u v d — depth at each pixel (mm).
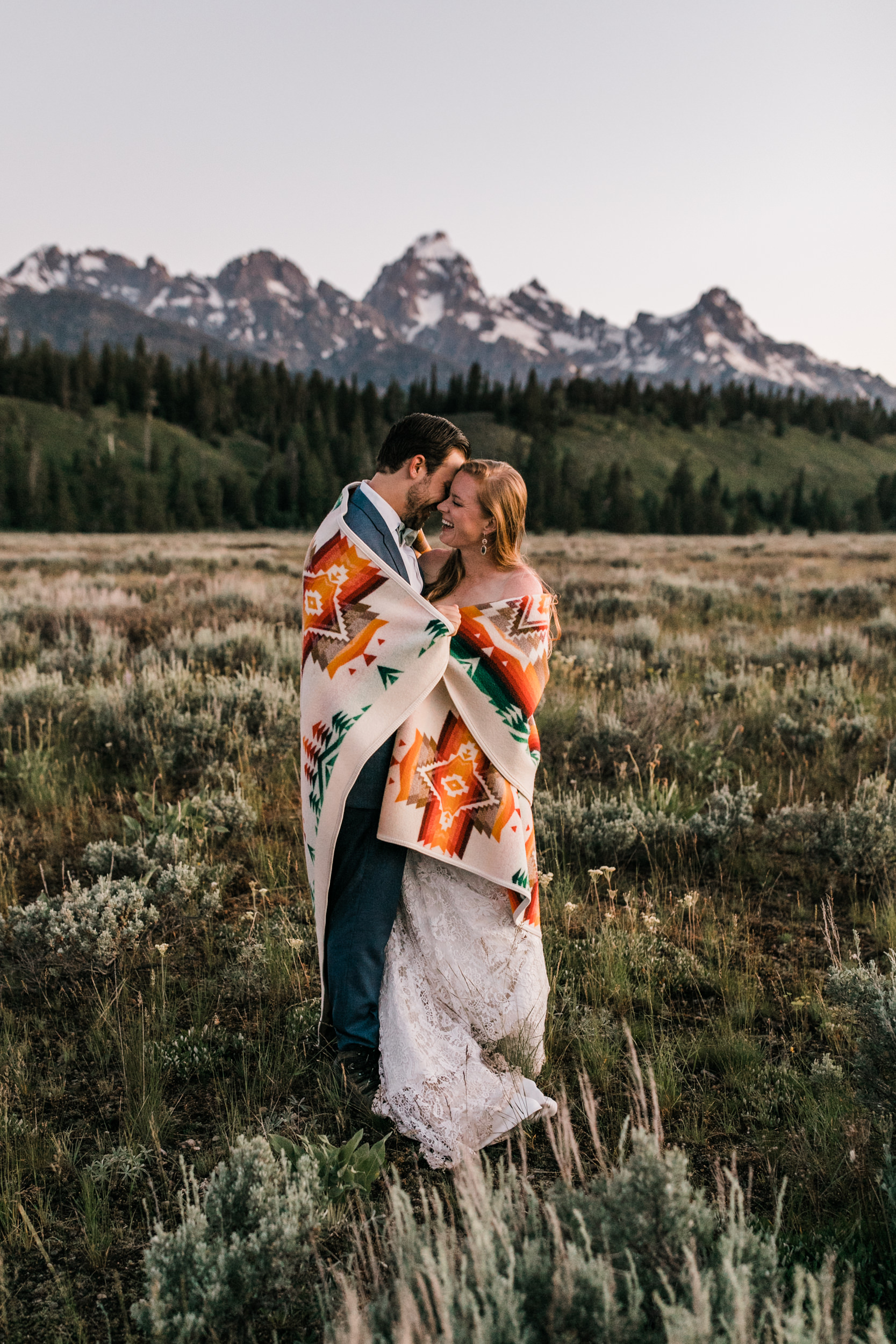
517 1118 2383
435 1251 1749
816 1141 2322
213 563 23656
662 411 193500
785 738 6191
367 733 2457
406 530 2621
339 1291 1833
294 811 4840
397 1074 2387
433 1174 2311
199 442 152250
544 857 4293
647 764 5535
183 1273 1815
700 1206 1716
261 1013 2938
